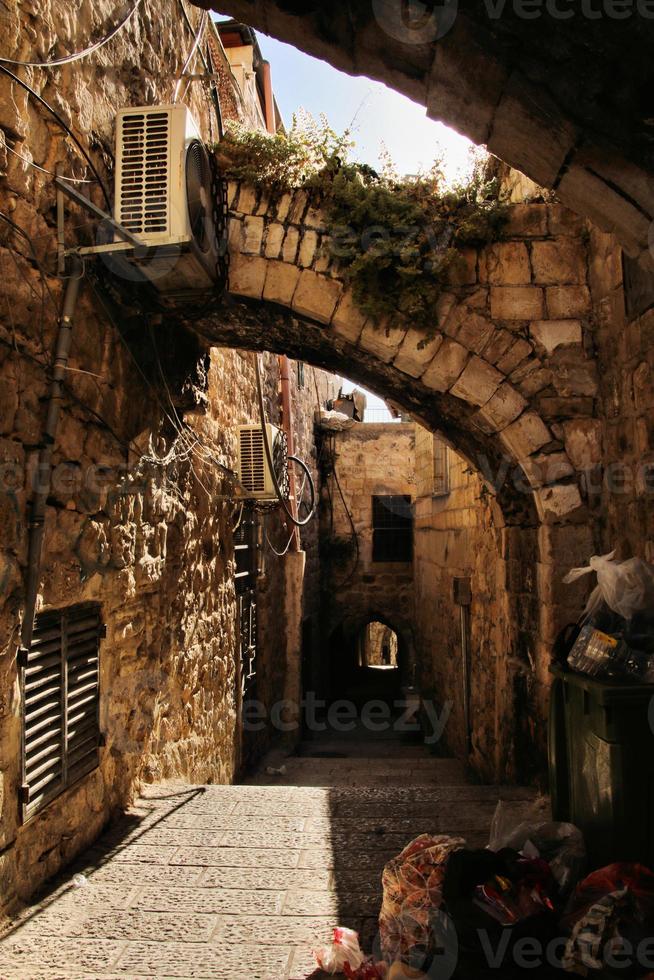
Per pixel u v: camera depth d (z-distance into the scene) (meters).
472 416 4.86
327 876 3.27
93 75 3.62
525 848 2.79
